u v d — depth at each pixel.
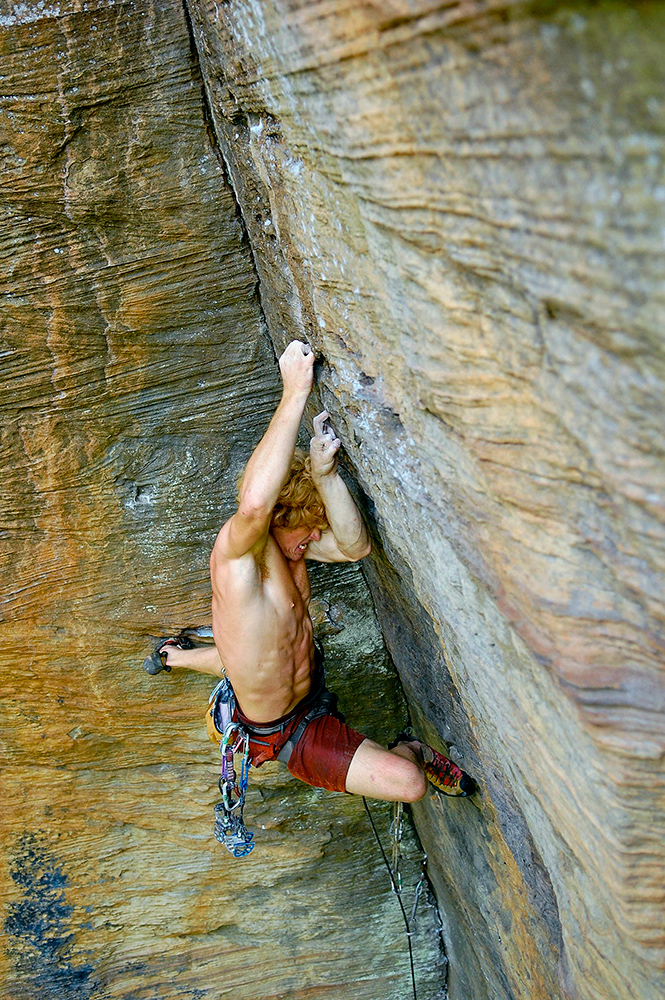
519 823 3.62
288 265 3.12
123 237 3.54
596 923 2.64
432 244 1.90
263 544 3.32
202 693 4.96
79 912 5.54
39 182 3.31
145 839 5.45
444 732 4.45
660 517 1.67
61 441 4.07
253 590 3.32
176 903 5.62
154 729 5.04
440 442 2.45
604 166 1.34
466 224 1.73
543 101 1.37
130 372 3.96
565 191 1.43
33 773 5.09
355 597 4.93
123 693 4.89
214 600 3.52
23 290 3.58
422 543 3.06
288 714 3.81
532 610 2.19
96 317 3.74
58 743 5.00
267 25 2.10
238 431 4.27
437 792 4.73
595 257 1.45
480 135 1.54
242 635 3.38
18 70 3.04
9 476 4.09
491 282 1.78
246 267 3.74
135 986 5.81
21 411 3.94
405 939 5.97
